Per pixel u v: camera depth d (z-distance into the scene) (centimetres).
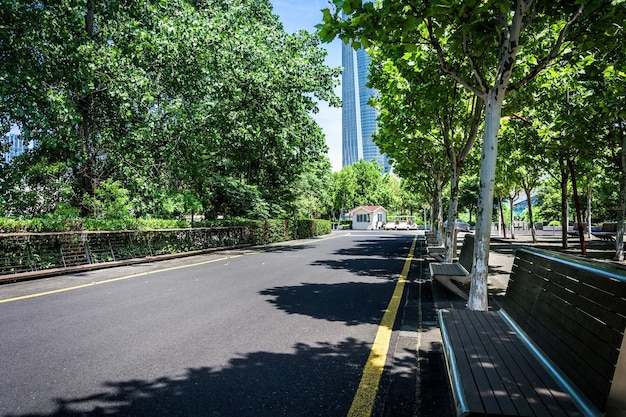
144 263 1359
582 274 246
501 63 551
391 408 316
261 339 493
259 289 848
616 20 536
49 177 1507
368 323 575
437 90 984
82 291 812
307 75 1959
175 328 539
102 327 542
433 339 500
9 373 380
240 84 1780
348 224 8438
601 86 1218
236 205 2536
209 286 881
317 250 2022
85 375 377
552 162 1789
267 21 2466
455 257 1335
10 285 880
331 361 420
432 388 354
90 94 1569
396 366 408
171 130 1661
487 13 549
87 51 1411
